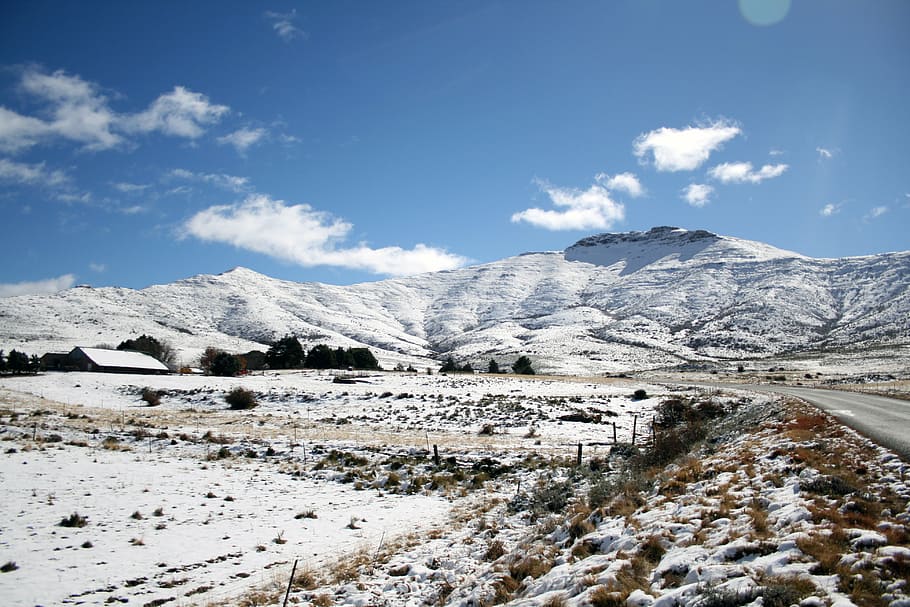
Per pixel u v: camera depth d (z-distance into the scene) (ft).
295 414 145.89
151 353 336.49
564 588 25.64
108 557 39.40
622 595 22.57
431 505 61.11
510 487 69.21
